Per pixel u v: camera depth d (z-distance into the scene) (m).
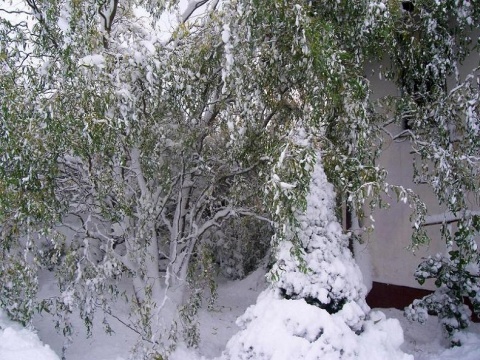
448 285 6.44
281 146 5.04
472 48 6.71
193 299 6.33
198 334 6.28
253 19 5.29
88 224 6.22
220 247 10.66
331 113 5.51
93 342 6.05
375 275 8.52
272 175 4.75
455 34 6.72
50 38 5.46
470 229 5.81
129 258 6.48
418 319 6.41
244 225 9.12
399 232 8.17
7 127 4.80
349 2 5.52
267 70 5.79
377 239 8.48
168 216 8.14
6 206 4.72
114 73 5.26
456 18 6.55
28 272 4.98
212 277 7.36
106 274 5.51
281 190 4.61
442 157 5.76
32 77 5.23
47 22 5.39
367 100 5.90
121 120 5.14
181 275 6.89
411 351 6.46
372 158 6.02
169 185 6.66
